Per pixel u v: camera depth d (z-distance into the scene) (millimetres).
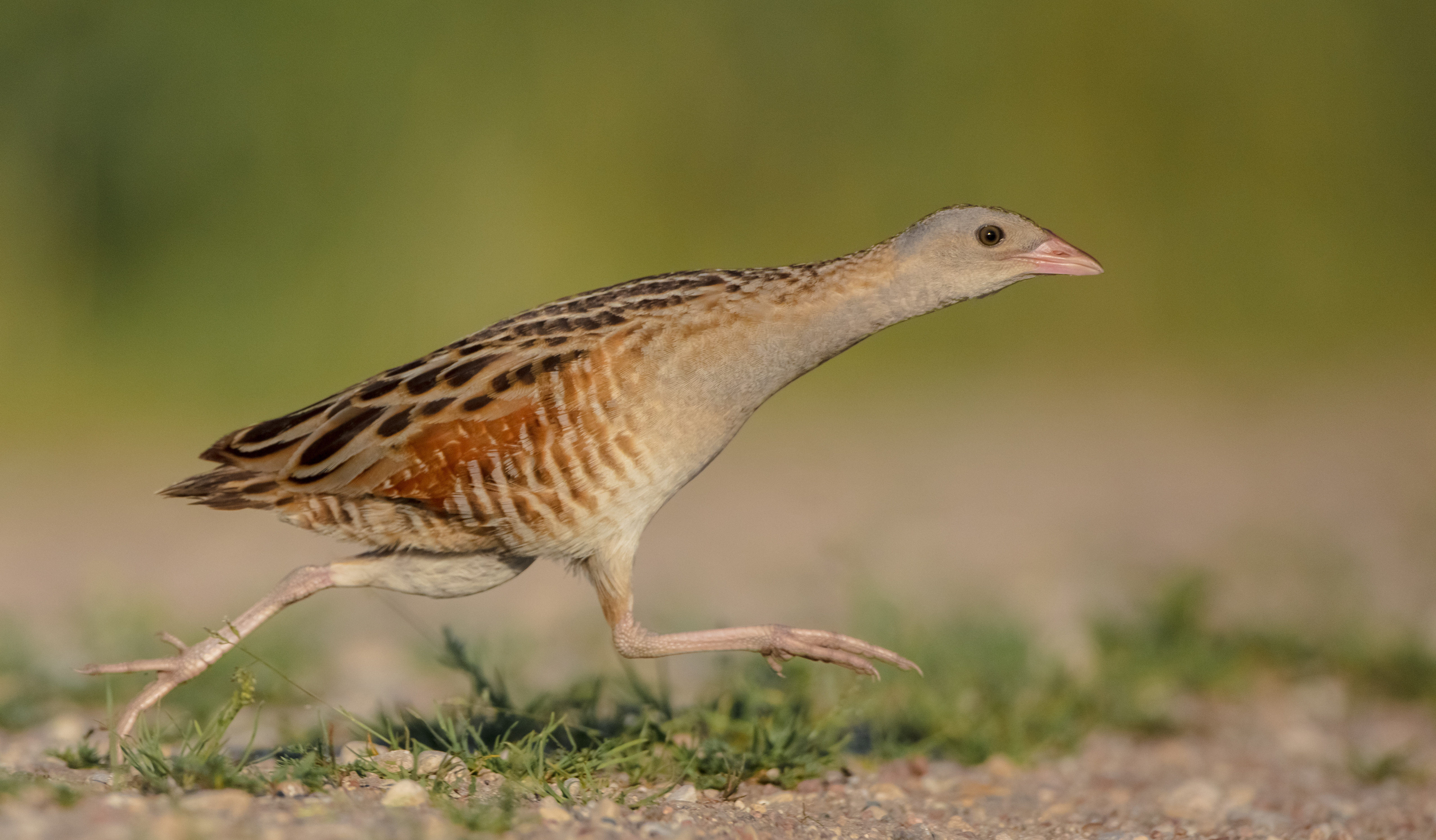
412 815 5496
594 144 21750
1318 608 11562
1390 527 14930
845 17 22547
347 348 20734
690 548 14578
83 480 17922
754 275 6969
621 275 21547
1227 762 8555
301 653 9906
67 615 11359
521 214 21188
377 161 20984
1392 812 7527
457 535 6695
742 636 6887
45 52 20453
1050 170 23172
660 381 6605
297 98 20719
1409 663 10078
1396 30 24281
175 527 15898
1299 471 17922
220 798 5492
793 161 22516
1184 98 23562
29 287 20547
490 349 6586
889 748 7914
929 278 7066
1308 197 23969
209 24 20484
